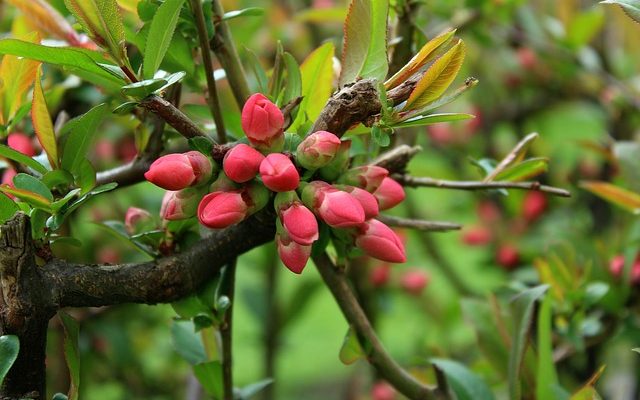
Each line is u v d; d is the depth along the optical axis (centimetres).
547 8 100
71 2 44
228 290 50
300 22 92
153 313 89
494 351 59
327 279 49
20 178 44
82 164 46
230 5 79
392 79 45
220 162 44
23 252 42
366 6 44
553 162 97
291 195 44
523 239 89
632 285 64
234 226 47
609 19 93
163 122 51
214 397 52
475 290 99
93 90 61
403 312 110
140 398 90
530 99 105
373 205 44
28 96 56
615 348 87
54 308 43
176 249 48
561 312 62
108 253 79
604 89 91
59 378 78
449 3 81
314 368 127
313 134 44
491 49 98
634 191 64
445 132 104
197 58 52
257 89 56
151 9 48
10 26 70
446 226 51
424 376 60
